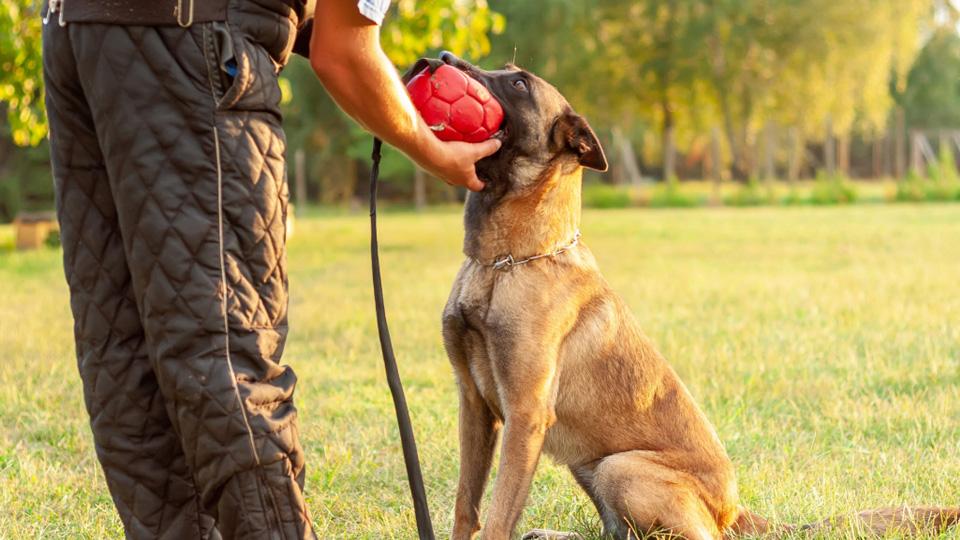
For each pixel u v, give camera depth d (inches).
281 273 97.5
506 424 133.8
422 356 292.2
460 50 551.2
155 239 90.4
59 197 99.2
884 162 2327.8
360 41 92.4
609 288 147.2
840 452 194.9
